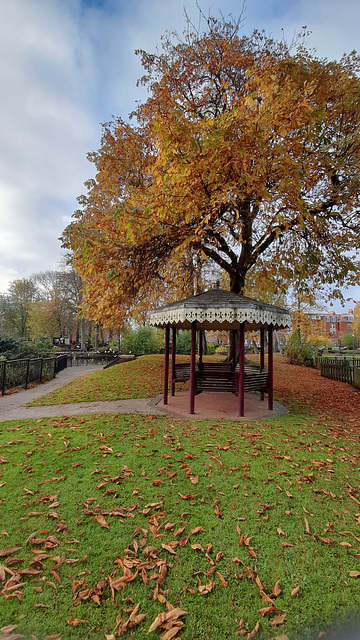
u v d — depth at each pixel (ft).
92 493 10.93
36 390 35.55
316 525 9.54
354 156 28.02
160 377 37.42
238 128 21.40
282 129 21.72
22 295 131.95
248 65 31.81
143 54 34.30
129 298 32.89
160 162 23.07
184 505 10.36
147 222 23.31
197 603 6.96
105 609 6.79
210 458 13.74
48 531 9.07
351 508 10.43
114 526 9.34
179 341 78.33
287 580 7.60
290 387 35.06
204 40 32.53
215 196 22.85
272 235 32.40
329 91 28.09
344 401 28.35
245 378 22.57
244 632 6.35
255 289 42.06
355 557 8.32
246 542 8.75
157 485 11.52
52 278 155.22
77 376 51.24
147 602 6.95
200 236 24.73
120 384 33.94
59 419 20.03
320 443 15.99
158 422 19.27
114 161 35.68
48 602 6.92
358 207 30.45
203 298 21.83
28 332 127.44
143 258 30.37
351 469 13.15
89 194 38.83
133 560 8.00
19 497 10.64
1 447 14.94
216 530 9.23
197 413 22.33
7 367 33.71
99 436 16.28
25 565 7.89
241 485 11.59
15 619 6.54
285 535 9.09
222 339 127.75
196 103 34.88
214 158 21.39
